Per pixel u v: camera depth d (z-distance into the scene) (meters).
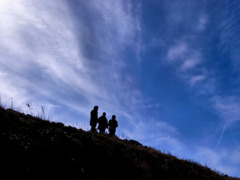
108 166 6.40
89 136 8.55
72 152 6.30
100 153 7.06
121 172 6.38
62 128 8.52
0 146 5.11
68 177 4.91
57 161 5.44
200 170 10.38
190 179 8.24
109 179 5.69
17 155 5.02
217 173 11.60
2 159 4.61
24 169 4.53
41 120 8.79
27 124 7.47
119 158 7.25
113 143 9.09
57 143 6.49
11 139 5.59
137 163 7.52
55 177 4.69
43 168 4.85
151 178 6.68
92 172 5.64
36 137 6.51
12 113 7.91
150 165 8.02
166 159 9.84
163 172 7.84
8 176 4.12
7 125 6.57
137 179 6.32
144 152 9.70
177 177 7.82
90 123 11.62
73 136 7.77
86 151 6.78
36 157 5.23
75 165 5.58
